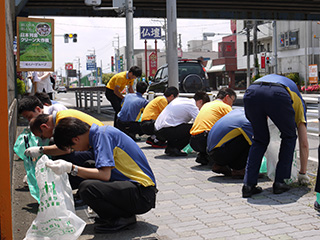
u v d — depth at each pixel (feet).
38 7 70.95
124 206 11.60
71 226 10.66
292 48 146.10
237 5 75.66
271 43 166.61
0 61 8.93
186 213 13.71
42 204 10.65
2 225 9.05
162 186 17.39
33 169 14.67
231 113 18.19
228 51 208.85
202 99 23.59
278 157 16.21
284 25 151.64
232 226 12.23
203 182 17.88
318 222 12.25
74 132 11.07
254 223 12.40
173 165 21.63
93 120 13.38
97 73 346.13
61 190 10.81
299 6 78.89
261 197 15.17
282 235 11.30
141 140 31.17
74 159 14.46
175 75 38.96
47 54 35.01
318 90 119.44
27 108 15.25
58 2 67.77
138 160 11.93
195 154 24.75
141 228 12.28
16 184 17.21
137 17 76.28
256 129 15.48
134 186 11.55
